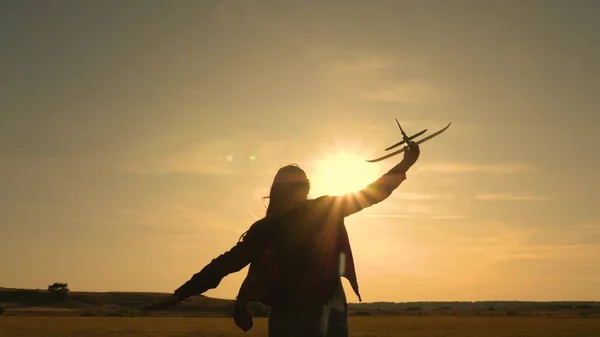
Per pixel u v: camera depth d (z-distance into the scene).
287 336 4.09
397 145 4.17
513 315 184.50
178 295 4.04
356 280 4.15
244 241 4.12
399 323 109.81
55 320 110.50
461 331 77.44
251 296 4.14
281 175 4.29
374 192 4.11
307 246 4.09
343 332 4.12
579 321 116.88
